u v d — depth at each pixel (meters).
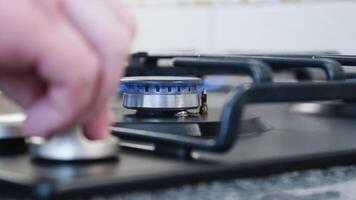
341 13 1.27
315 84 0.53
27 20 0.38
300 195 0.50
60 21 0.39
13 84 0.41
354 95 0.55
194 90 0.67
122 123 0.62
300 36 1.35
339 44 1.28
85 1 0.41
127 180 0.45
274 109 0.97
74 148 0.49
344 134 0.67
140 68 0.98
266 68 0.52
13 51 0.38
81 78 0.40
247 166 0.50
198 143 0.51
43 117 0.41
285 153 0.54
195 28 1.57
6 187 0.44
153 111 0.66
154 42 1.66
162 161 0.51
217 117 0.65
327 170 0.55
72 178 0.44
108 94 0.41
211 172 0.48
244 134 0.66
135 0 1.69
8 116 0.60
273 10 1.40
